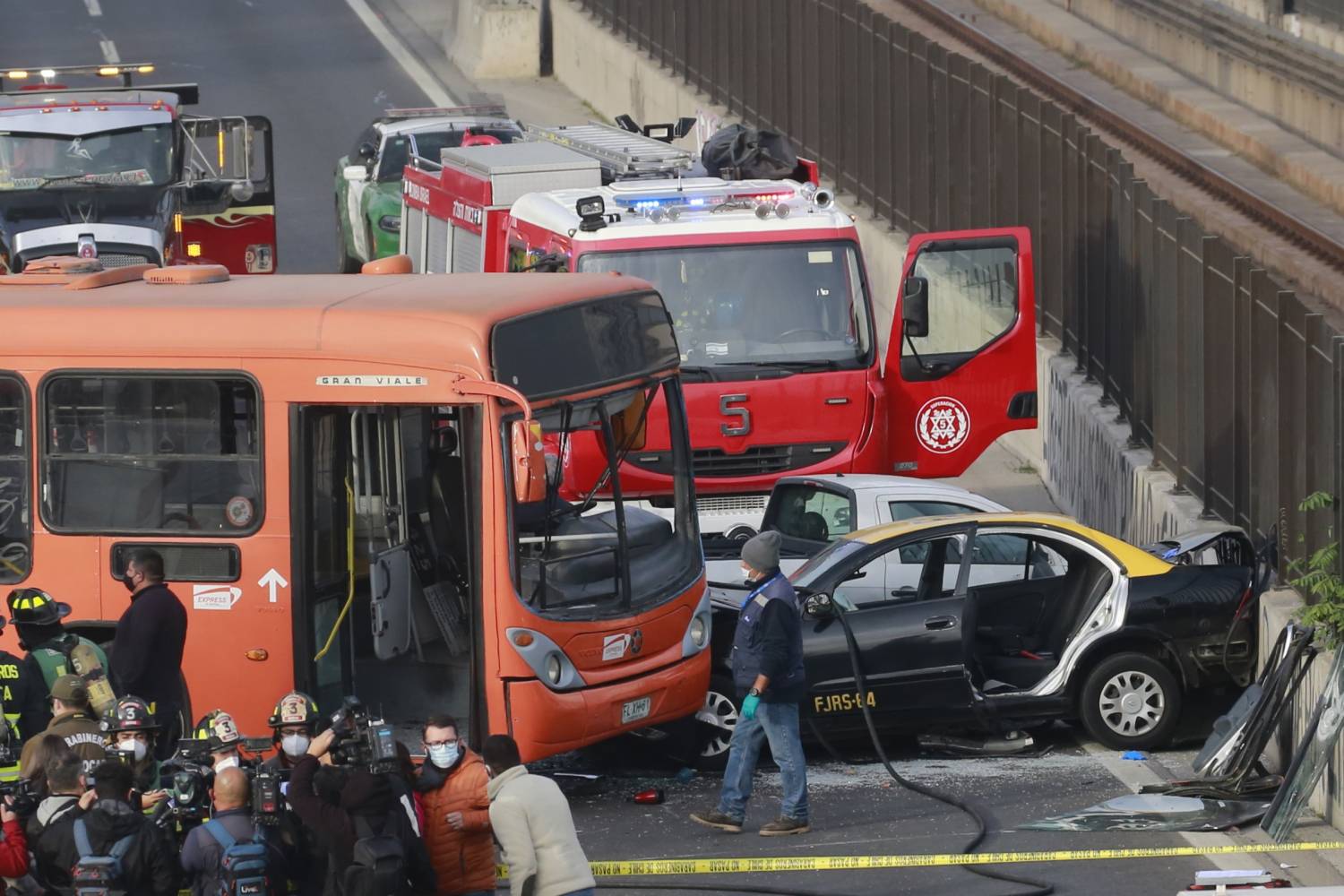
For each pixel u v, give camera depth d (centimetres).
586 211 6141
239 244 9250
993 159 8681
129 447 4612
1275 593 5003
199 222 9194
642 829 4478
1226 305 5791
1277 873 3953
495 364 4381
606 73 15512
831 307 6209
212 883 3102
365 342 4450
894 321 6128
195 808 3275
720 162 7212
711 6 13175
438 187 7888
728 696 4984
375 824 3056
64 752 3309
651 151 7569
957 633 4959
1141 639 4991
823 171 11281
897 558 5444
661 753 5134
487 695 4416
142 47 17075
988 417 6184
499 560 4391
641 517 4847
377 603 4597
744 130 7269
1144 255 6719
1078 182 7625
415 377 4409
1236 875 3441
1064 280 7938
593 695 4522
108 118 9025
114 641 4359
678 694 4741
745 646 4325
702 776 4981
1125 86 12612
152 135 9069
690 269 6147
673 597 4731
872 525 5694
